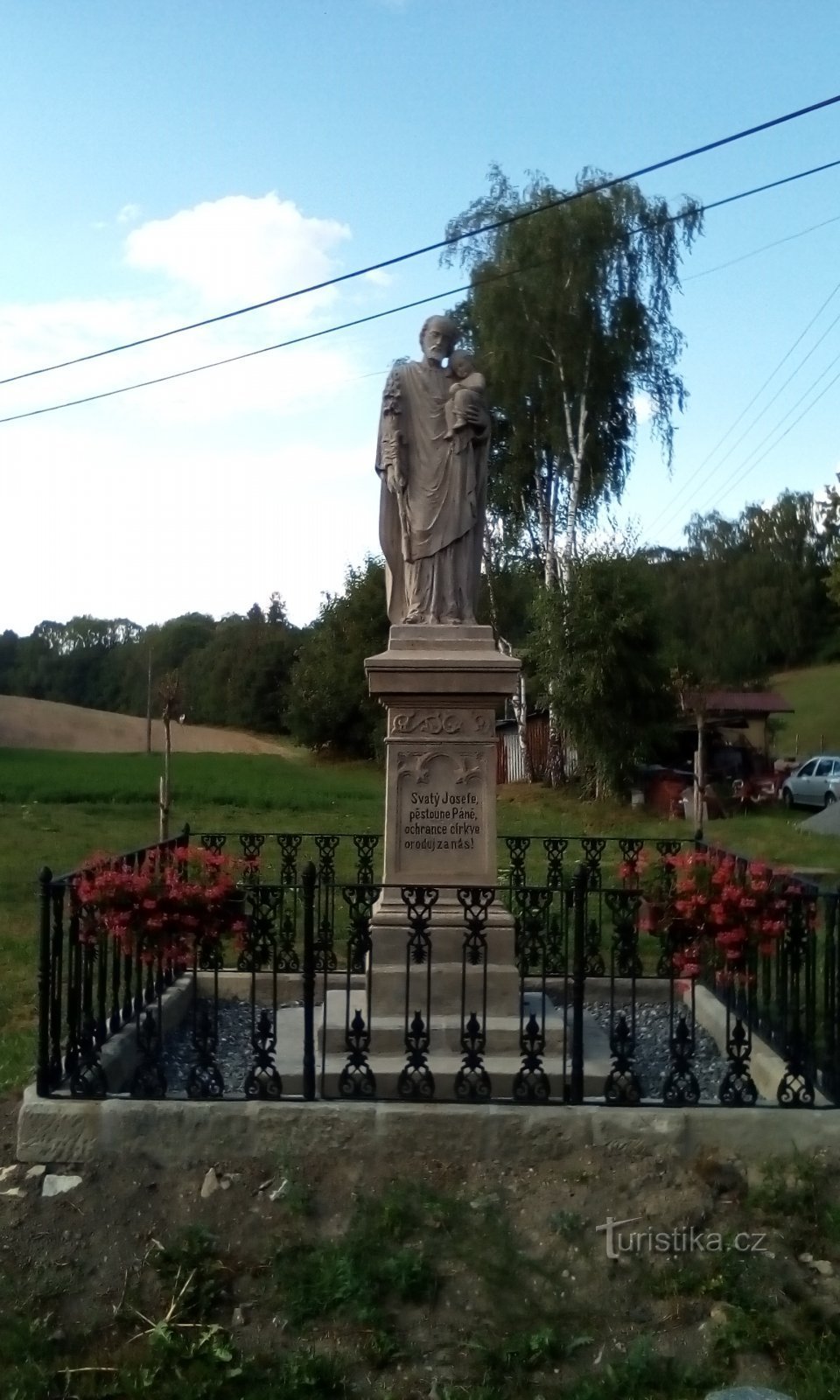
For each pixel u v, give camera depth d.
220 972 10.13
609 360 30.14
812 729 59.62
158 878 7.49
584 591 29.59
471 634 8.77
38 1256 5.96
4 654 103.69
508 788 34.28
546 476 32.41
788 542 74.94
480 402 8.95
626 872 9.77
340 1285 5.70
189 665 85.38
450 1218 6.11
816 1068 7.36
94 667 100.00
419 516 8.91
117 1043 7.64
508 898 11.47
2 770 43.12
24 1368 5.32
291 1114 6.64
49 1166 6.59
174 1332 5.52
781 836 24.27
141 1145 6.63
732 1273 5.80
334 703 56.34
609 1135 6.64
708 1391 5.20
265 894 9.19
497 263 30.19
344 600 56.28
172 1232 6.10
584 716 30.08
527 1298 5.70
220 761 54.22
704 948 7.66
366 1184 6.41
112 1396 5.25
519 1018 8.11
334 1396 5.21
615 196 29.95
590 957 10.55
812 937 7.01
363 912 11.11
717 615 72.25
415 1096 6.83
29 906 15.34
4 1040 9.16
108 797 33.56
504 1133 6.63
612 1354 5.43
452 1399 5.16
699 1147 6.64
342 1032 8.16
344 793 36.78
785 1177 6.44
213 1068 6.94
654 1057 8.45
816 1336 5.50
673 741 31.78
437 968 8.35
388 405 8.95
